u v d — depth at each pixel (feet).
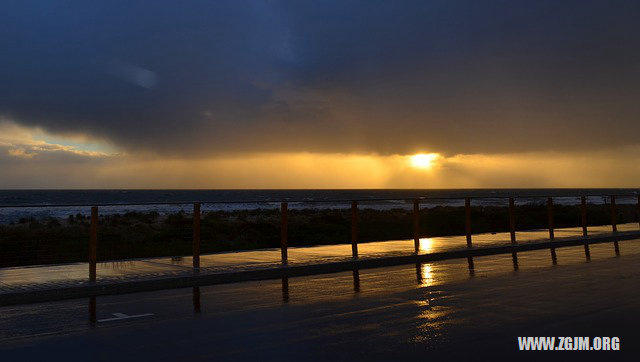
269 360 20.47
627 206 162.50
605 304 30.32
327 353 21.29
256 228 90.84
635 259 52.06
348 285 38.55
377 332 24.54
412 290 35.88
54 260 59.06
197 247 42.83
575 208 145.69
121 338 24.14
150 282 37.65
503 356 20.67
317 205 341.82
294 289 37.06
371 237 87.71
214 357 20.95
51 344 23.29
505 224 111.04
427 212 138.00
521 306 29.99
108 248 68.59
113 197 486.79
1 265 55.21
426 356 20.74
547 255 56.34
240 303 32.17
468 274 43.16
